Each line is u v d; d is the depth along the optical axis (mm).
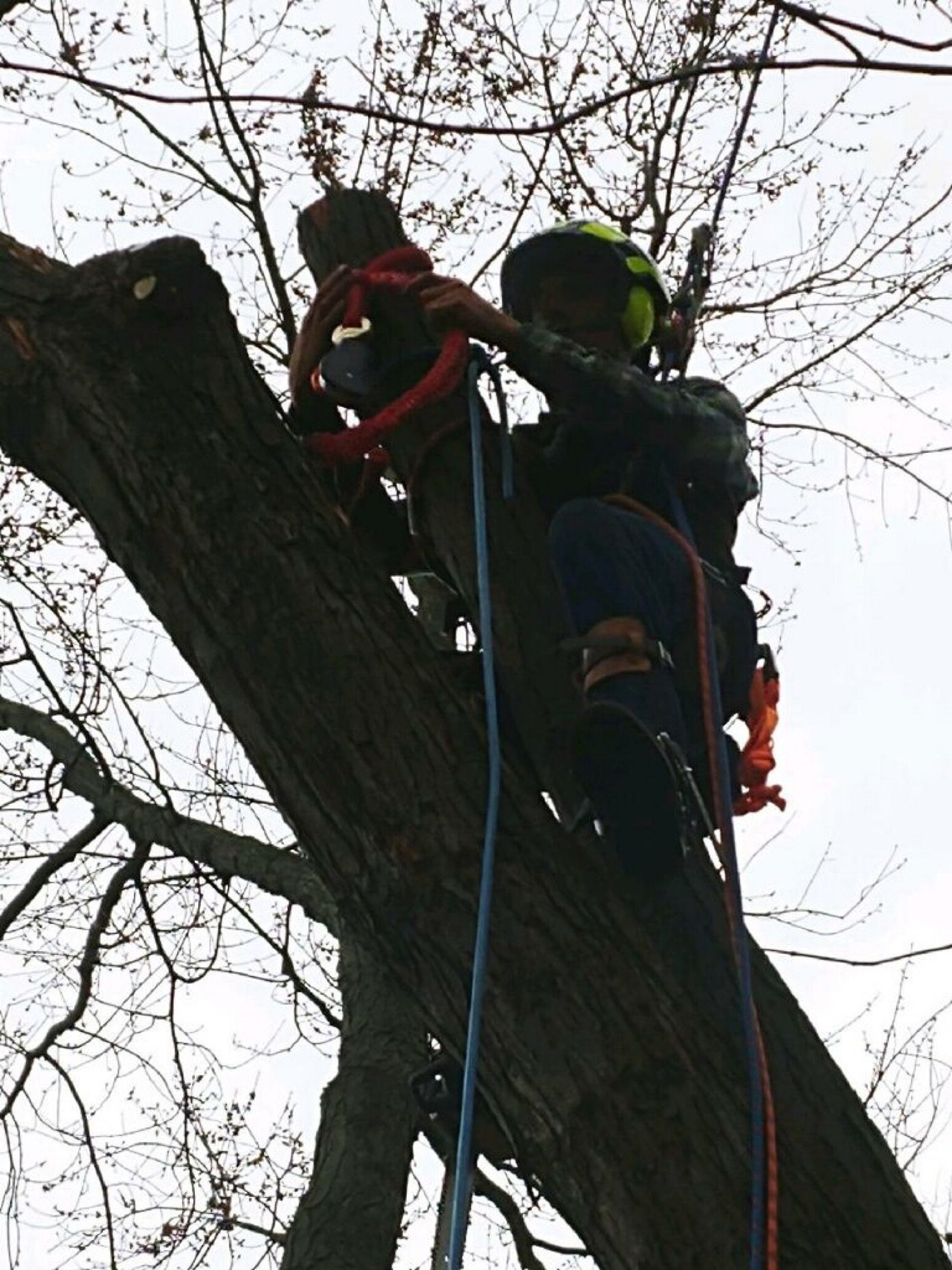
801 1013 5082
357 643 4957
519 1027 4699
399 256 5668
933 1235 4805
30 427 5074
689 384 5656
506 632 5324
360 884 4898
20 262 5180
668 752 4855
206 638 4984
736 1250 4516
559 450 5566
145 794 10633
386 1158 8961
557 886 4840
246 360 5164
